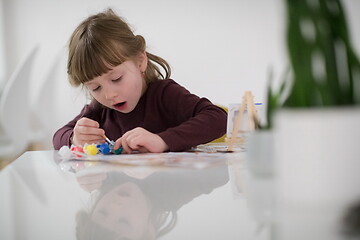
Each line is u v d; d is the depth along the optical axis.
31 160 0.89
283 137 0.33
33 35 5.00
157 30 5.16
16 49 4.98
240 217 0.35
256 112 1.07
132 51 1.38
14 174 0.67
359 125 0.31
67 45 1.46
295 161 0.32
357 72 0.33
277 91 0.43
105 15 1.45
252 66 5.16
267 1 5.05
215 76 5.20
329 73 0.33
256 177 0.49
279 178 0.34
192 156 0.85
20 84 2.40
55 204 0.44
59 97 4.84
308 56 0.33
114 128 1.57
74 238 0.32
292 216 0.33
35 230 0.35
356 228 0.30
